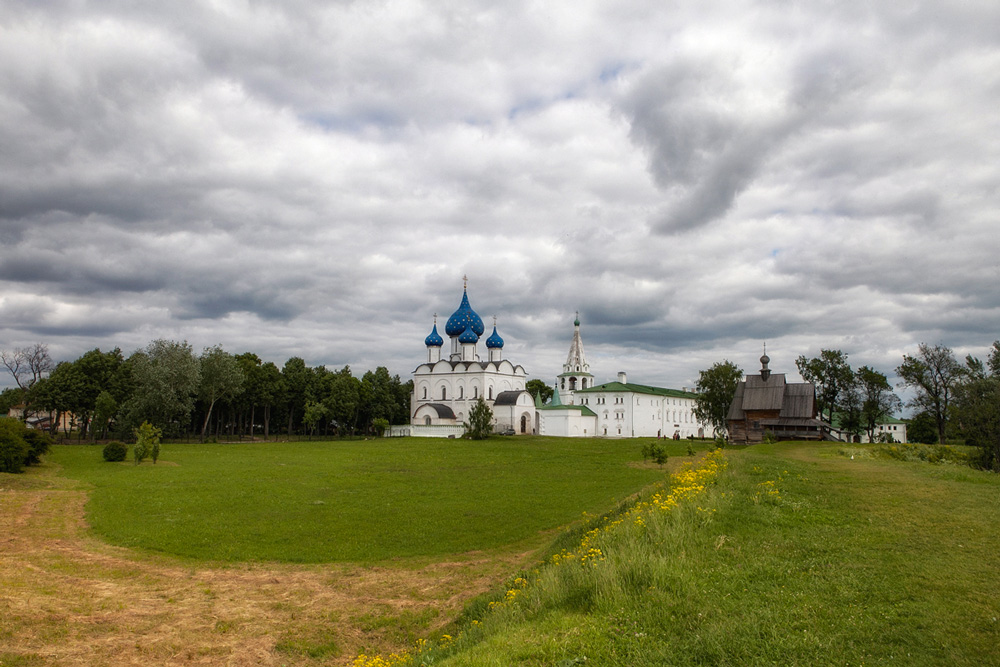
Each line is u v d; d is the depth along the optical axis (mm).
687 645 11750
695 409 110688
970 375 79938
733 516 20172
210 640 20125
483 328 145625
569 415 129750
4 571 25766
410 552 31266
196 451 81500
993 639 11352
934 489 25625
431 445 94188
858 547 16953
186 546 31203
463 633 17188
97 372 102938
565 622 13656
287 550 31141
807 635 11766
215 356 102688
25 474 53688
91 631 20094
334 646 20125
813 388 74625
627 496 43750
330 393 126938
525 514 39938
